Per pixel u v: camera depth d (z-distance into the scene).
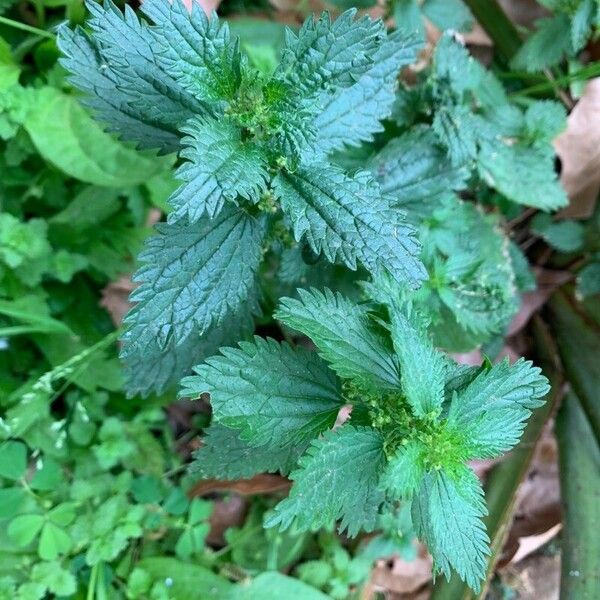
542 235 0.27
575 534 0.24
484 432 0.15
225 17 0.26
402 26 0.23
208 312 0.16
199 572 0.23
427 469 0.14
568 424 0.26
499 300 0.22
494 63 0.28
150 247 0.16
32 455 0.23
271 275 0.22
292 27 0.26
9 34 0.23
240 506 0.25
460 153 0.21
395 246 0.15
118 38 0.15
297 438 0.16
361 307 0.17
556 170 0.28
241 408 0.15
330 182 0.15
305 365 0.16
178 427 0.26
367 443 0.15
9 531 0.22
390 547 0.25
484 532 0.15
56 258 0.23
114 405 0.25
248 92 0.15
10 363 0.24
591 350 0.26
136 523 0.23
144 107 0.16
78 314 0.25
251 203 0.16
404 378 0.14
